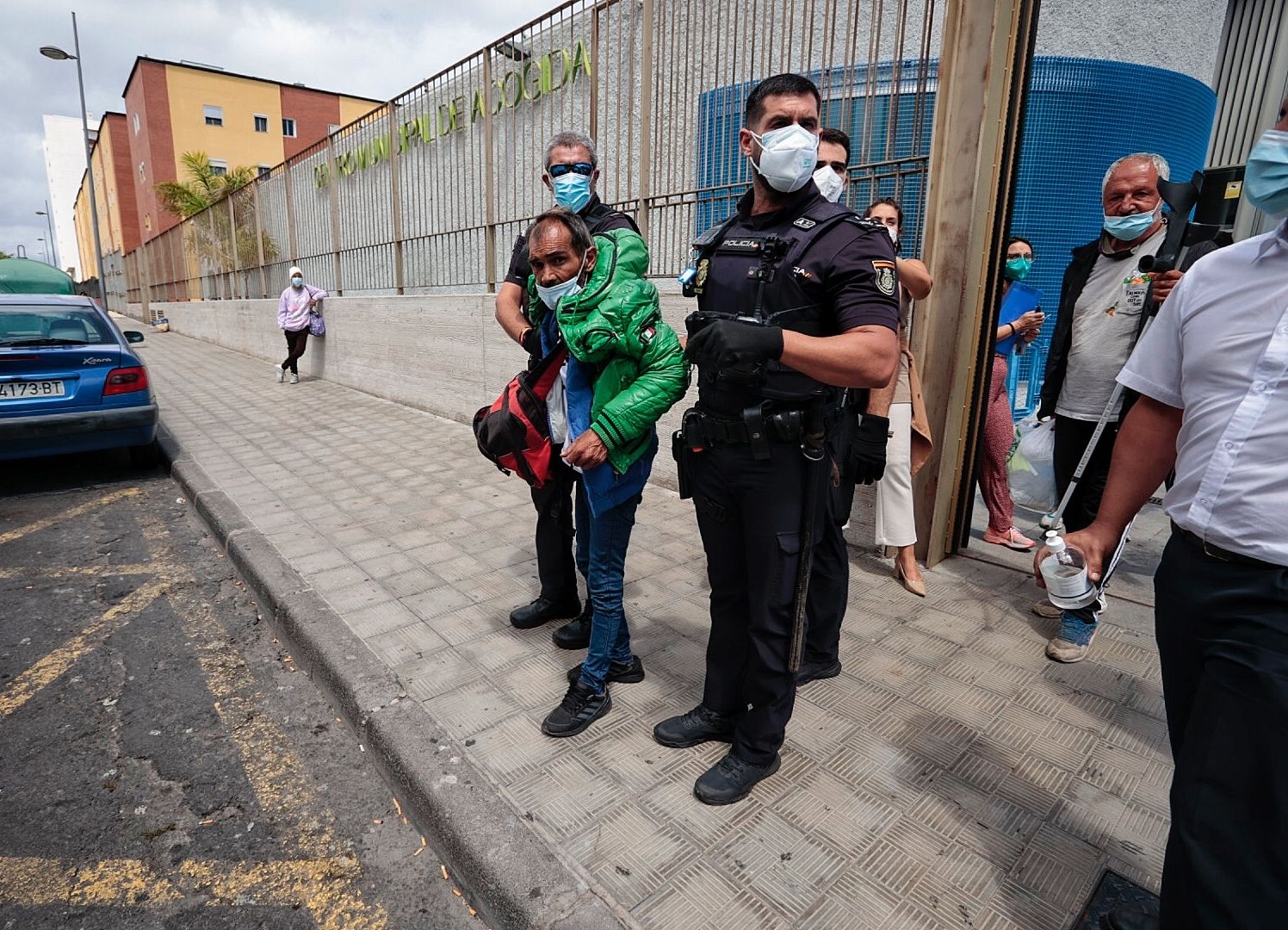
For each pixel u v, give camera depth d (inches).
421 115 308.0
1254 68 244.4
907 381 128.6
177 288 860.0
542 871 74.5
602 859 76.0
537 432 107.0
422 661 115.8
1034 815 81.4
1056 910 69.4
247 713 113.3
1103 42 241.6
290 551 162.6
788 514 77.0
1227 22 248.2
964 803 83.5
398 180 332.2
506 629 126.5
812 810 82.6
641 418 89.1
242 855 85.5
